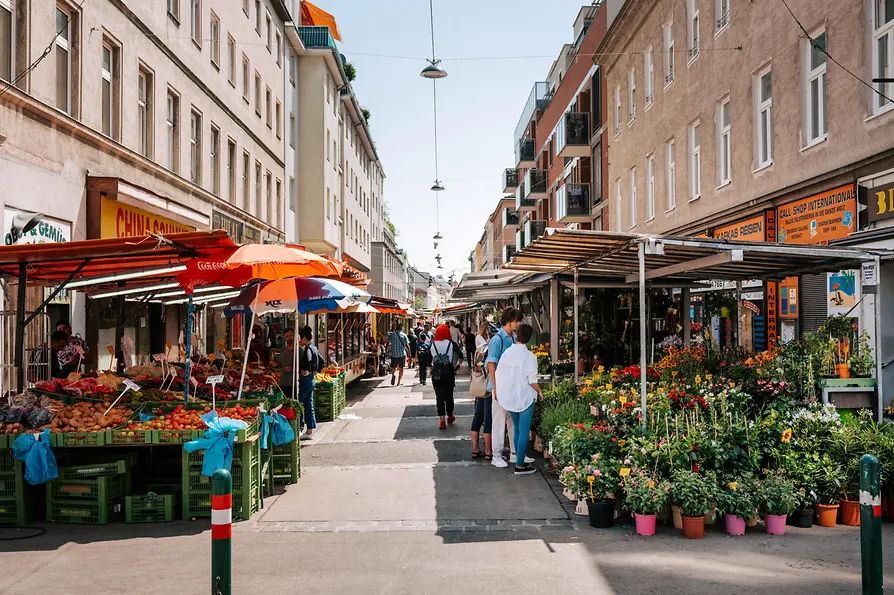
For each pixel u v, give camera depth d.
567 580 5.36
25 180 11.35
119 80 15.11
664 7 21.86
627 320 15.16
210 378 7.82
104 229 13.86
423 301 146.62
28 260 7.55
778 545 6.21
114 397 8.54
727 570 5.54
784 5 14.48
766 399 8.20
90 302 13.78
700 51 18.95
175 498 7.40
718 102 18.06
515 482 8.71
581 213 33.28
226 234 7.58
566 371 13.82
